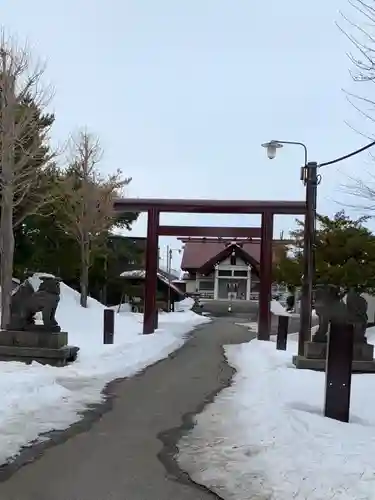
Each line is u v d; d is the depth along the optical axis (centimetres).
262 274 2622
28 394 993
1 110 2056
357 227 2819
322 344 1473
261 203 2623
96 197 3191
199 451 729
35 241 3428
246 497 565
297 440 730
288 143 1866
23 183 2134
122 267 4681
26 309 1470
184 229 2789
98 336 2278
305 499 539
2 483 594
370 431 789
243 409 977
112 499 558
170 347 2236
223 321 4791
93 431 826
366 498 528
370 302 3369
